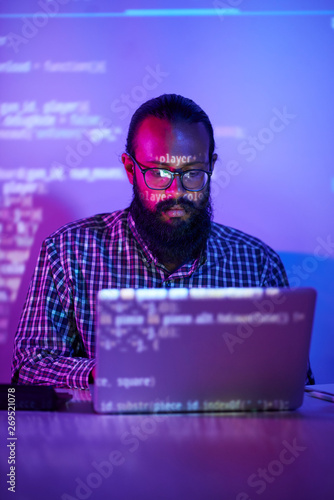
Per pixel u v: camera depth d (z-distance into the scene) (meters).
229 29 2.49
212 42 2.48
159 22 2.48
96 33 2.47
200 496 0.73
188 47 2.48
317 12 2.50
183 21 2.48
